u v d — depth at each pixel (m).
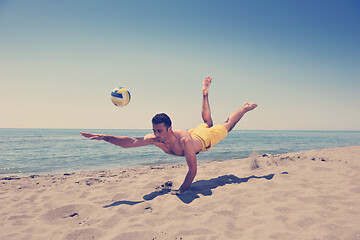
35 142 27.38
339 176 4.41
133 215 2.77
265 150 14.42
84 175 5.71
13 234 2.29
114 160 10.27
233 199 3.13
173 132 3.57
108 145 22.02
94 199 3.51
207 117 4.47
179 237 2.13
